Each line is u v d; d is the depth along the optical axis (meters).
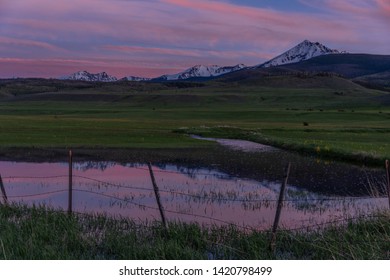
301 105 186.25
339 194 23.83
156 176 29.41
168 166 34.50
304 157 40.12
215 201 20.91
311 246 11.98
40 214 15.00
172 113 130.25
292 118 110.44
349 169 32.94
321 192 24.34
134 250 11.34
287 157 39.91
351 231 12.90
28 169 32.59
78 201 20.84
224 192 23.62
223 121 100.62
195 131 65.62
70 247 11.73
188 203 20.38
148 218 17.08
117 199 21.25
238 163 36.09
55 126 69.88
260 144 52.28
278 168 33.41
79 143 48.62
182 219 16.97
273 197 22.27
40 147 45.28
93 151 43.25
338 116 113.31
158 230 13.14
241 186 25.84
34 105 197.38
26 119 90.00
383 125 84.06
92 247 11.86
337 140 55.16
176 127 75.25
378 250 11.20
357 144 46.91
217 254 11.81
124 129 67.00
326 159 38.56
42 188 24.44
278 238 12.45
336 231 13.23
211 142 52.56
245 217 17.45
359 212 17.98
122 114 127.62
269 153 43.06
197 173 30.94
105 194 22.58
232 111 135.75
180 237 12.52
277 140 51.03
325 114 118.38
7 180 26.98
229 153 42.91
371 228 13.35
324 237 12.41
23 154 40.66
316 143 46.25
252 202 20.64
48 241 12.08
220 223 16.25
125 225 14.25
